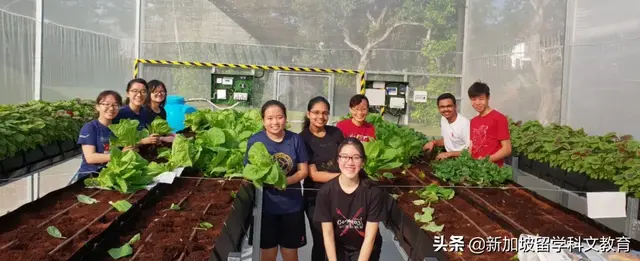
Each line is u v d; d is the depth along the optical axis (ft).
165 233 11.84
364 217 12.46
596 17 28.63
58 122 28.78
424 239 12.41
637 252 11.64
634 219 14.90
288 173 15.02
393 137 20.70
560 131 28.35
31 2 32.68
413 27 47.88
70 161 31.94
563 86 31.53
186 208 13.92
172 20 46.39
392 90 47.70
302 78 47.62
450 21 48.06
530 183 27.30
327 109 16.06
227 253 11.66
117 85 45.32
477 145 19.83
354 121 19.47
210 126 28.22
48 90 35.70
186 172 17.53
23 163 24.89
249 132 22.16
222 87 46.91
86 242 10.12
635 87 24.90
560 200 16.47
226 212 13.51
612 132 25.21
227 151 17.95
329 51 47.62
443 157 20.79
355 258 13.05
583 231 13.20
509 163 29.94
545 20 34.06
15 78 30.94
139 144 18.74
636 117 24.80
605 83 27.58
